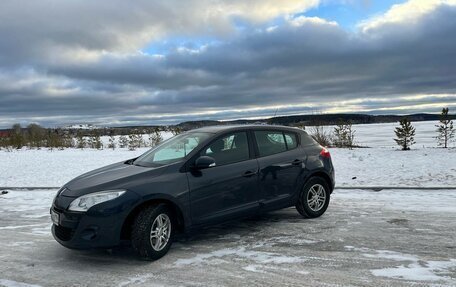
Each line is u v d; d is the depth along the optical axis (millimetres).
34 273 4449
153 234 4727
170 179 4906
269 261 4625
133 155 21047
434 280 3953
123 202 4520
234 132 5723
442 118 20500
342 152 18219
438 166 12469
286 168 6039
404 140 19203
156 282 4105
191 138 5672
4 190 10430
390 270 4238
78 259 4875
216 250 5074
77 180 5086
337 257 4684
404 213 6773
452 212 6770
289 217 6648
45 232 6215
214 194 5207
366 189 9195
